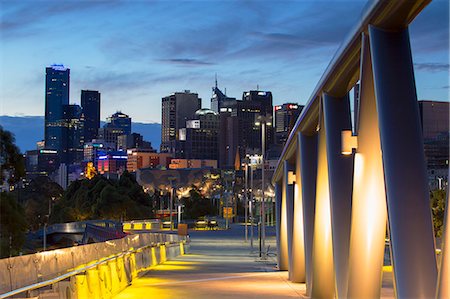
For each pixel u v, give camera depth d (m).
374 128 13.59
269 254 56.06
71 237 143.62
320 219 20.42
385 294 22.83
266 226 131.88
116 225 100.12
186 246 58.78
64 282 15.74
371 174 13.77
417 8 10.75
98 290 19.14
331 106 17.52
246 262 44.50
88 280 18.16
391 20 11.31
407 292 10.80
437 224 54.53
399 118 11.36
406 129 11.33
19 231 79.75
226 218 130.50
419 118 11.39
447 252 8.92
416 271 10.88
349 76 15.72
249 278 29.06
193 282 26.52
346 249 17.14
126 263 25.22
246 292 22.83
